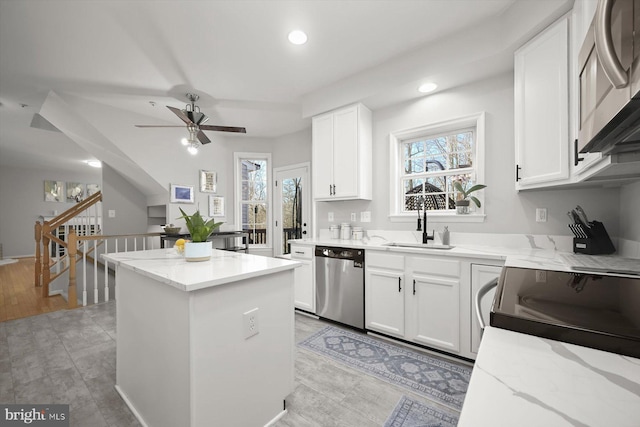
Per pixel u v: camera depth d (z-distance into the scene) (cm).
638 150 105
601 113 82
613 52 64
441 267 215
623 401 38
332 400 167
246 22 207
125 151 372
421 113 282
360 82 284
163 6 190
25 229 708
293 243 319
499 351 54
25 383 185
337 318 278
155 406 140
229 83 299
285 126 429
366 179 307
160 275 127
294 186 459
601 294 83
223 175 475
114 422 151
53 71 269
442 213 278
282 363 156
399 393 173
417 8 198
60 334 259
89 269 475
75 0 182
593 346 56
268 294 148
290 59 258
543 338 61
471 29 219
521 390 41
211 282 119
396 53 253
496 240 240
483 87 248
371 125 317
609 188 198
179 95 325
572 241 209
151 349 143
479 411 36
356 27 216
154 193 471
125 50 238
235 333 132
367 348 231
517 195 234
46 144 509
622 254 180
